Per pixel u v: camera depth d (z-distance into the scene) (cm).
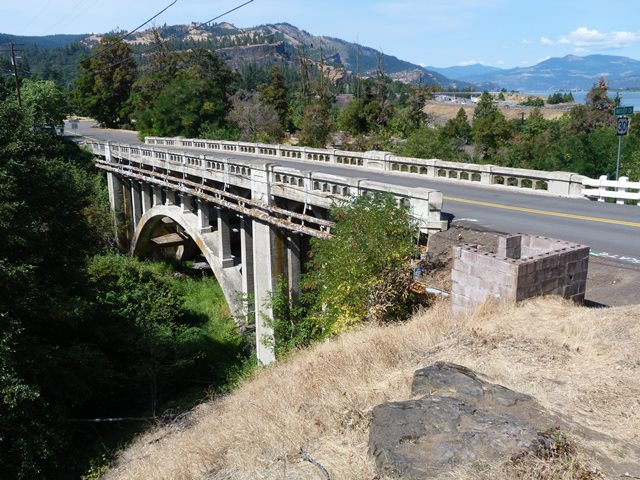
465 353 782
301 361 1135
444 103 17762
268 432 730
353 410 697
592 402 612
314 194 1747
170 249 3938
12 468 1434
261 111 6731
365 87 7675
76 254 1912
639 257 1210
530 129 7319
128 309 2280
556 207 1827
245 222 2320
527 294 889
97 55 9219
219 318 2764
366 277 1183
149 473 896
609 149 3922
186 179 2967
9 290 1473
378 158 3025
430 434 550
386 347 904
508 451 502
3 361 1317
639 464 492
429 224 1348
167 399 2030
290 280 2083
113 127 9381
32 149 1792
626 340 743
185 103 6719
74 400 1630
